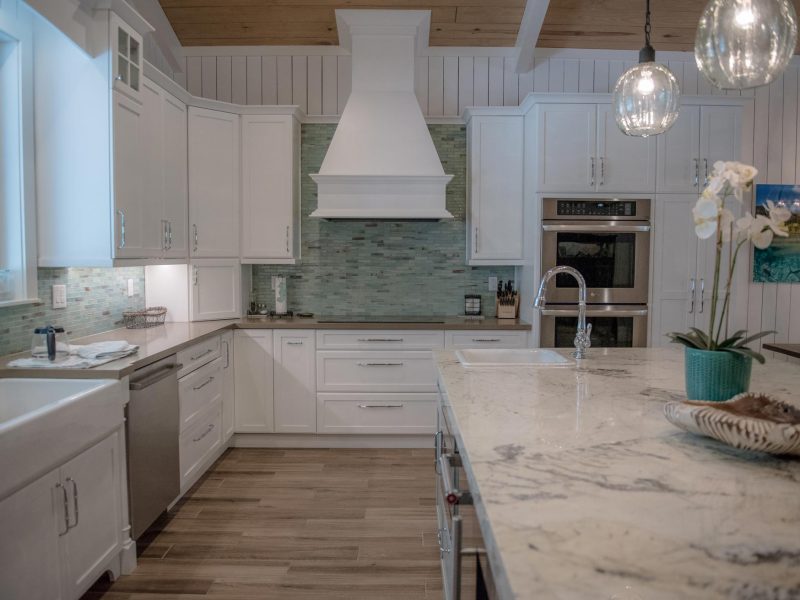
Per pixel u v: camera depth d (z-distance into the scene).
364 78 4.04
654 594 0.72
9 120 2.63
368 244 4.50
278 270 4.51
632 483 1.10
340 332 3.96
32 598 1.78
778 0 1.59
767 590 0.73
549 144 3.85
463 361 2.39
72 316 3.09
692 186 3.88
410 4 3.93
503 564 0.80
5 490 1.63
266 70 4.41
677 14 3.98
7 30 2.51
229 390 3.88
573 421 1.53
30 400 2.29
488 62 4.43
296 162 4.27
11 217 2.65
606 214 3.88
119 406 2.31
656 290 3.90
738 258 4.17
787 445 1.14
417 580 2.36
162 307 3.82
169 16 4.07
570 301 3.88
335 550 2.60
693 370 1.60
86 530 2.09
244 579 2.36
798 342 4.56
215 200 4.00
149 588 2.29
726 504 1.00
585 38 4.27
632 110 2.17
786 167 4.51
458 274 4.52
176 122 3.62
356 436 4.05
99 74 2.68
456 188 4.48
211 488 3.30
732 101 3.88
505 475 1.14
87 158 2.71
